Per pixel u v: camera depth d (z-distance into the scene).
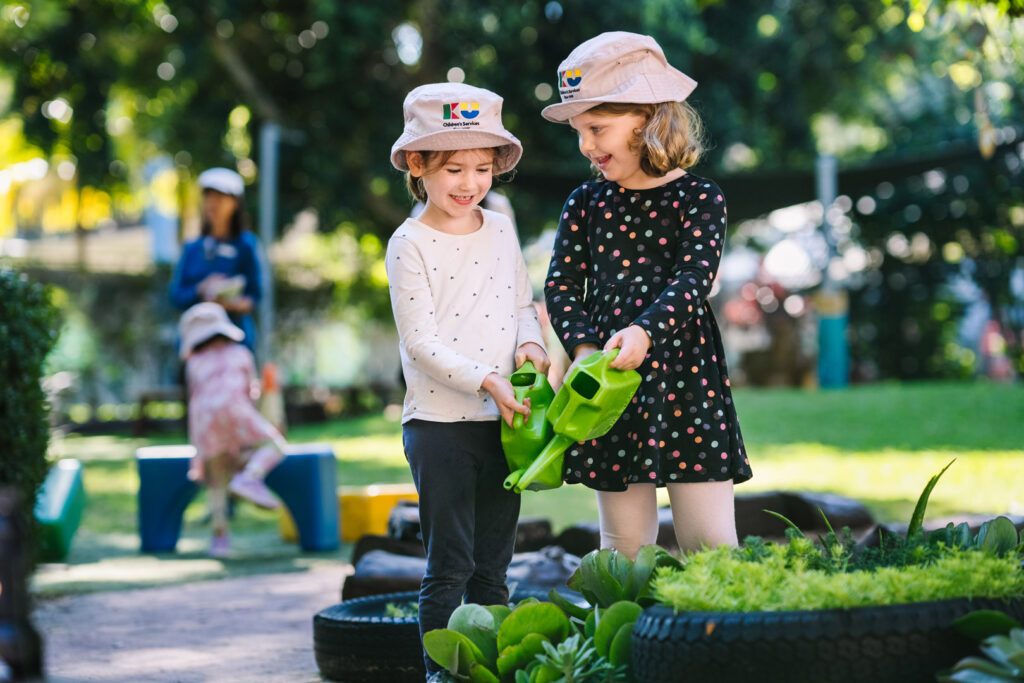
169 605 4.88
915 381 21.81
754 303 21.61
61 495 6.19
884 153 21.30
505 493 3.04
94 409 19.20
